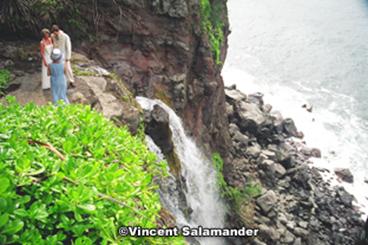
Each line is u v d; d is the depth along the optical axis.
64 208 3.30
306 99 40.34
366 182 28.52
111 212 3.67
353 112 38.28
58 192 3.43
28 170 3.36
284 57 48.69
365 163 30.70
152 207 4.18
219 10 21.69
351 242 22.44
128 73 15.38
